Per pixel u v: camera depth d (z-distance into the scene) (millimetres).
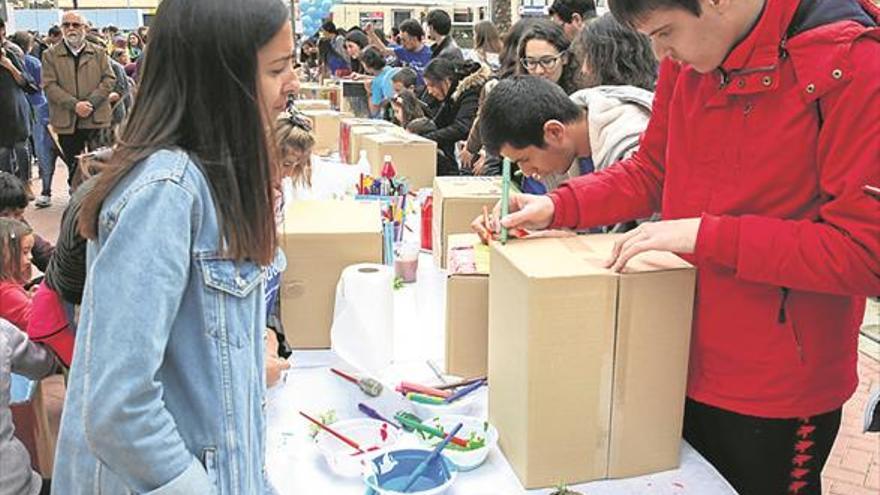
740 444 1219
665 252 1222
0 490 1658
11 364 1760
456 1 12016
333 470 1219
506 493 1179
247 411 949
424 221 2398
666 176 1274
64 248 1617
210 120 857
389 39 10266
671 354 1190
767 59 1062
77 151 6066
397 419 1385
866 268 1035
